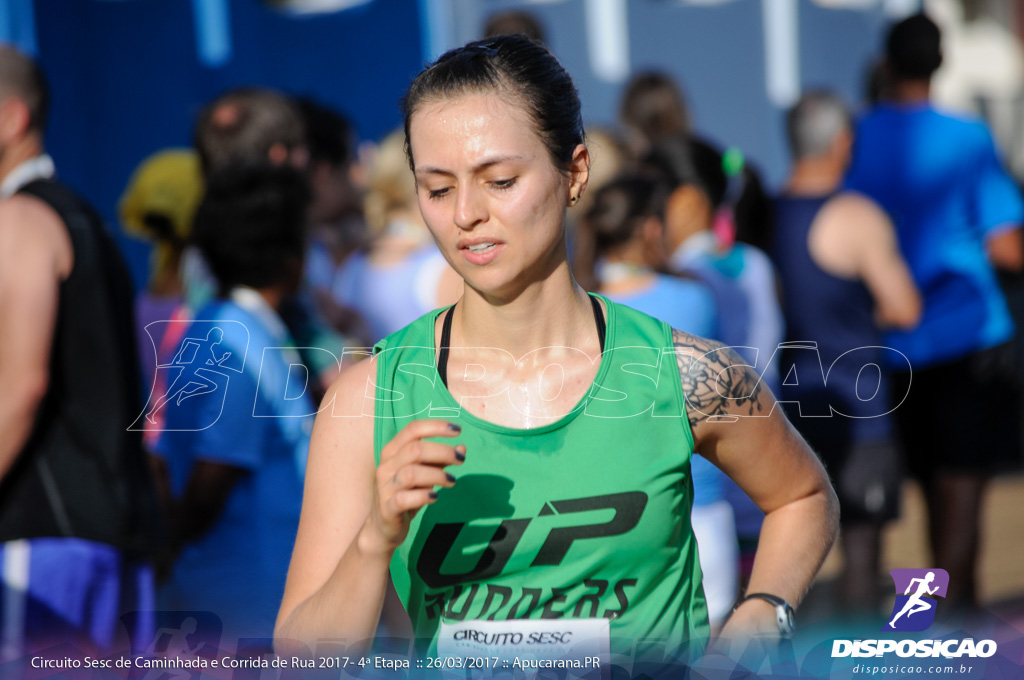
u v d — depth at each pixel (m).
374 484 4.85
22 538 6.93
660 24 18.83
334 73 17.59
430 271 11.20
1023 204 13.28
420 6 17.59
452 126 4.38
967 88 27.27
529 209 4.45
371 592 4.43
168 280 9.66
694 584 5.04
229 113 9.80
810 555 5.22
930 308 12.97
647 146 14.70
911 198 13.12
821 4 19.72
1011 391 12.93
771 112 19.42
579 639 4.71
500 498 4.67
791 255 11.17
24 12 14.80
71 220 7.26
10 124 7.56
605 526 4.66
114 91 16.12
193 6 16.39
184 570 7.20
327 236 13.34
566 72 4.64
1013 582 13.24
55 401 7.11
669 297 9.01
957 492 12.84
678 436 4.81
